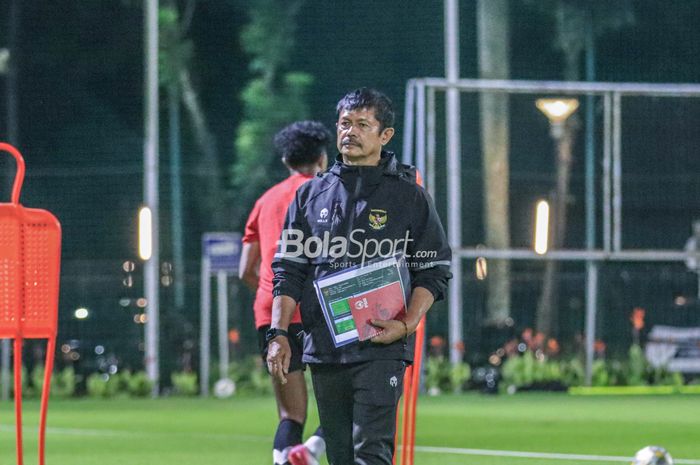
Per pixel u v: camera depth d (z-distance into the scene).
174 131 143.75
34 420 60.81
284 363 22.11
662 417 60.19
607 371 90.94
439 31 140.25
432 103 84.69
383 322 21.78
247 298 94.44
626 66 130.12
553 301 98.25
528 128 109.50
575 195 101.75
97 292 91.19
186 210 150.38
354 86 145.50
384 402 21.81
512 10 135.62
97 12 142.00
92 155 138.50
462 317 95.56
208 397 85.75
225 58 153.62
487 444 46.44
